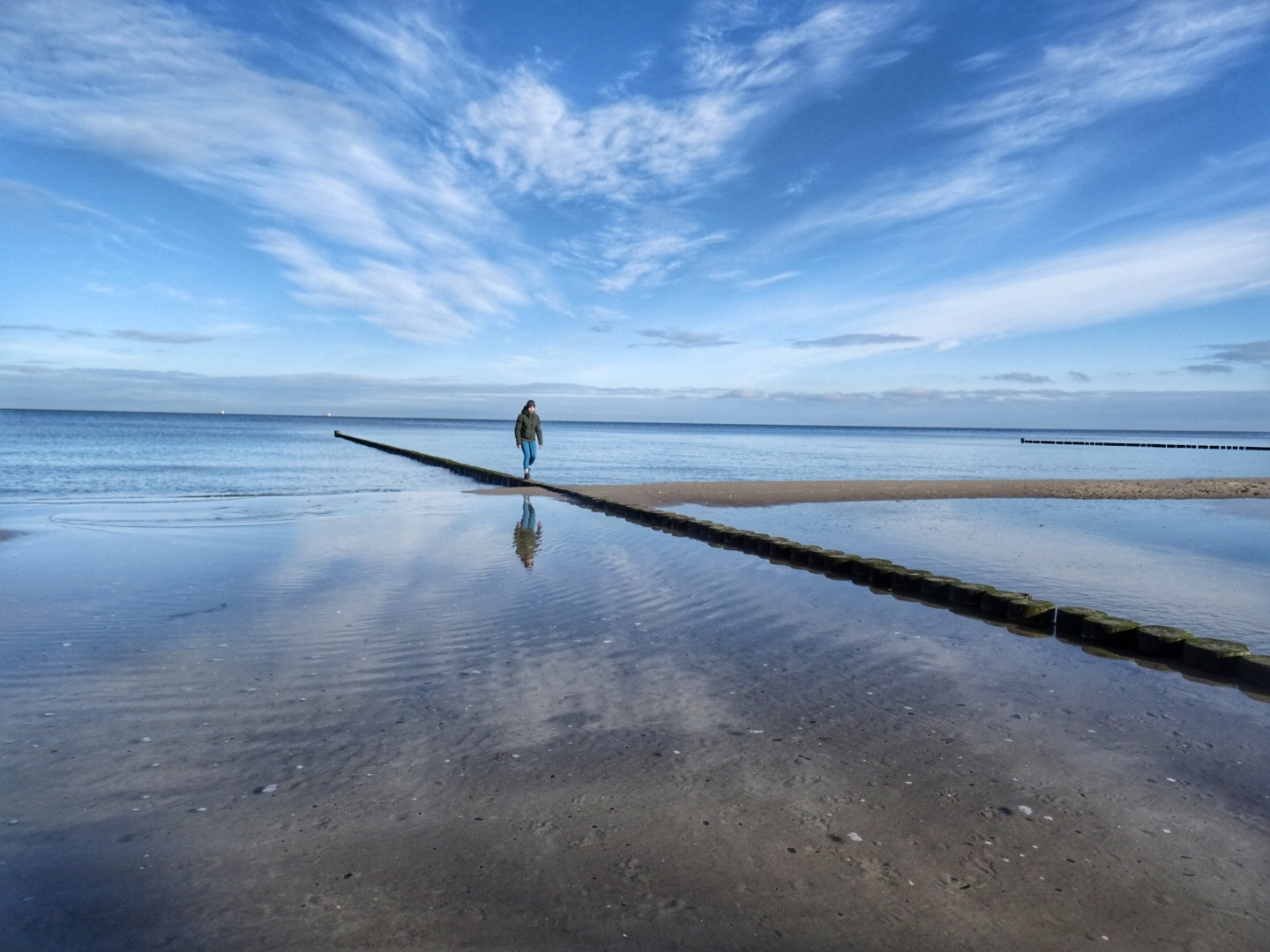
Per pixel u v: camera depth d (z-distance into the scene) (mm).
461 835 3189
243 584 7992
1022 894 2836
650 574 8977
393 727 4332
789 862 3021
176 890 2768
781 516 15055
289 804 3434
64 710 4543
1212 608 7730
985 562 10211
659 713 4629
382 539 11148
